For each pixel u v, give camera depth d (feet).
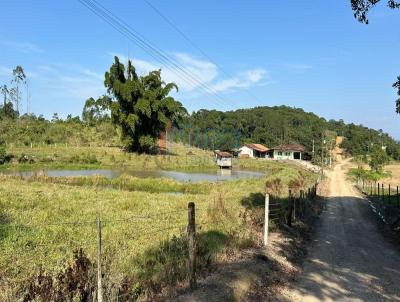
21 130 289.53
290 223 58.80
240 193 94.07
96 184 116.47
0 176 110.52
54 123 347.56
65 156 222.48
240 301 27.86
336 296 31.71
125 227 47.29
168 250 34.30
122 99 268.00
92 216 55.42
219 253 35.86
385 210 90.02
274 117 465.47
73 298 22.81
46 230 42.78
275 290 31.60
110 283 24.30
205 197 84.69
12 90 371.35
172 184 120.57
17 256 32.76
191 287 27.50
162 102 274.77
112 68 269.44
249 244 41.65
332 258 44.96
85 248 35.37
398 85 53.83
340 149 519.60
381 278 37.55
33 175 123.13
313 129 481.46
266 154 382.63
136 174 177.68
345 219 81.00
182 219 53.36
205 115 490.08
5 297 22.50
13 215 51.72
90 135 326.65
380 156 253.44
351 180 225.15
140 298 25.35
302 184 140.97
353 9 43.47
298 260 42.50
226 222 47.34
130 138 271.28
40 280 23.86
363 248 51.85
